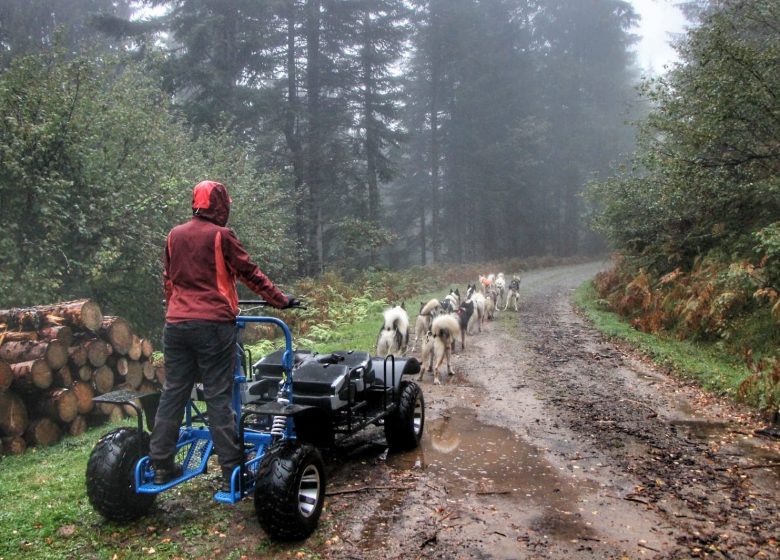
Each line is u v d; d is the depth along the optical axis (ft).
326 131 89.76
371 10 94.22
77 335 24.58
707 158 42.39
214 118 72.28
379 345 32.50
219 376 12.93
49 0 89.71
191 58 75.77
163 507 14.97
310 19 88.07
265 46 82.02
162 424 12.96
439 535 13.83
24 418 21.49
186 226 13.07
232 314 13.02
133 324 39.88
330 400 15.75
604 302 62.75
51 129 32.83
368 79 97.19
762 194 40.88
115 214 35.19
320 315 52.95
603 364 35.73
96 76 40.37
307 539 13.48
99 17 74.64
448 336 31.32
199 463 14.79
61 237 33.86
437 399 27.22
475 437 21.67
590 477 17.72
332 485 16.87
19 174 31.60
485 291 66.49
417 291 80.12
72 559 12.40
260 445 14.62
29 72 34.88
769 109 37.45
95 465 13.37
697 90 41.52
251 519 14.37
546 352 39.47
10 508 14.96
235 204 49.42
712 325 39.91
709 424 23.57
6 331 23.63
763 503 15.94
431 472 18.02
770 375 25.81
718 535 14.01
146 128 41.11
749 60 37.04
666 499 16.14
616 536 13.89
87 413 23.82
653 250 55.52
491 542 13.52
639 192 54.49
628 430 22.58
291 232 84.89
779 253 36.09
